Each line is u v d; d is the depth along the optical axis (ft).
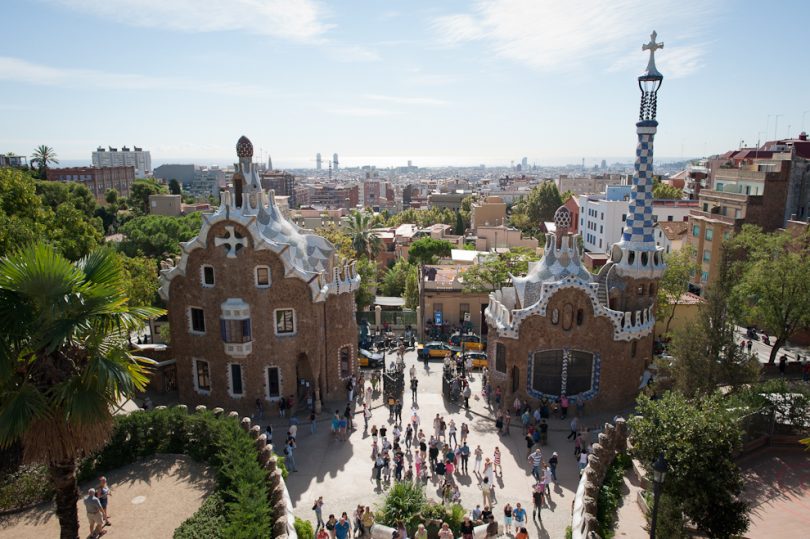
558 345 144.87
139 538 83.56
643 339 148.46
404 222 585.63
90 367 67.51
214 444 103.40
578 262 152.66
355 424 142.82
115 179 644.27
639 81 146.61
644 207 150.30
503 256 222.69
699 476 80.48
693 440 82.99
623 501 96.37
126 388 68.95
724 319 118.42
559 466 120.26
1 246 131.85
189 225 308.19
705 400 94.94
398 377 157.79
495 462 116.98
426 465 119.65
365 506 104.94
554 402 145.69
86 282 69.56
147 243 274.77
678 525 79.56
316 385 148.87
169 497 93.81
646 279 151.23
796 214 244.01
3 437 62.49
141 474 100.94
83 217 190.29
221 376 146.41
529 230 480.23
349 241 263.70
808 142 302.04
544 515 102.58
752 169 293.02
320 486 113.70
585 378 147.23
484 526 94.07
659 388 140.05
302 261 150.51
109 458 102.01
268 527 80.69
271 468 99.35
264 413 146.72
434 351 192.85
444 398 158.20
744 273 175.22
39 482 91.50
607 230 336.29
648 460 88.99
